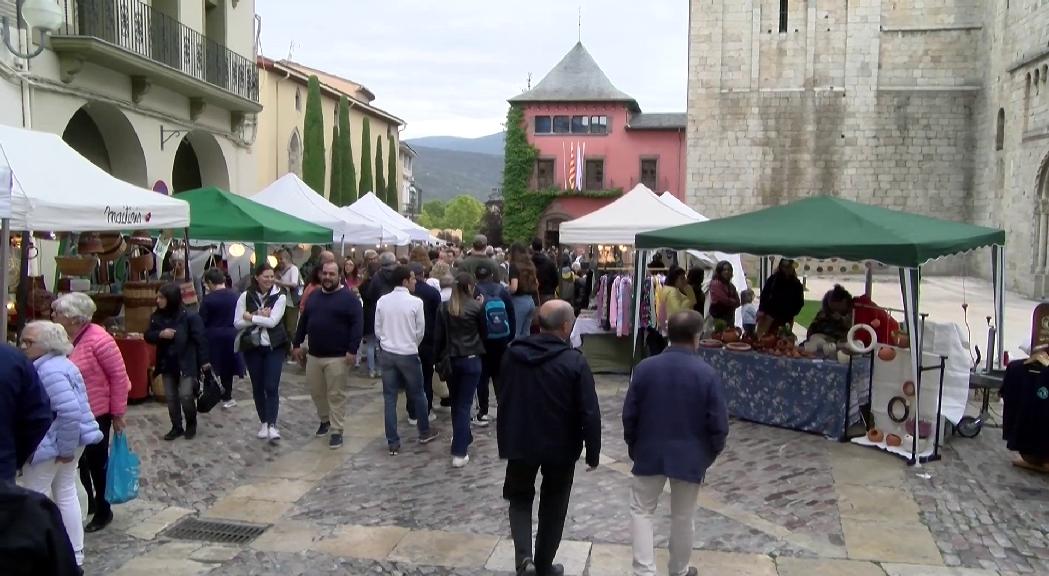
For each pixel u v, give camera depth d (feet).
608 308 41.63
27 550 7.59
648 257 40.45
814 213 29.55
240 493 21.62
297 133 113.60
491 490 21.98
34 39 42.11
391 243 54.90
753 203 118.01
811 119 116.16
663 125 145.38
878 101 114.73
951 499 21.44
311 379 26.35
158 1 55.77
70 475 15.53
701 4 118.21
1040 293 85.81
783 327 32.12
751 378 29.94
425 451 25.75
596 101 146.72
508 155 150.10
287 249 50.24
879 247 25.17
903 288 25.40
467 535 18.79
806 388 28.14
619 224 43.21
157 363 26.30
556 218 148.77
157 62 50.60
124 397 18.52
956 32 112.47
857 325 26.86
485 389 29.09
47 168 22.86
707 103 118.73
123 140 52.85
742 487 22.40
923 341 26.35
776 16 116.37
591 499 21.47
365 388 35.73
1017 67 94.63
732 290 38.06
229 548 17.89
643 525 15.46
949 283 106.73
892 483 22.74
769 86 117.08
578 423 15.67
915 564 17.35
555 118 149.28
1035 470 23.89
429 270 40.16
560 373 15.44
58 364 14.85
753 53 117.08
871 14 114.01
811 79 115.96
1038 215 88.43
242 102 63.62
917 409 24.21
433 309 29.76
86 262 32.17
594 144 148.25
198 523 19.43
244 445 25.94
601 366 40.52
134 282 32.24
